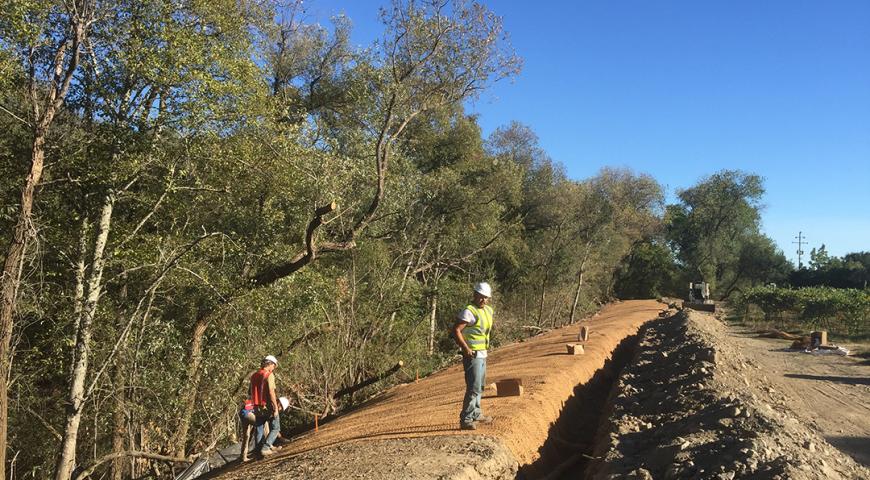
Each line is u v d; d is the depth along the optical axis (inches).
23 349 418.0
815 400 493.0
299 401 621.0
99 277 396.8
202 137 428.8
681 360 528.1
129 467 477.7
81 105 411.8
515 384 382.6
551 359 549.0
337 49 923.4
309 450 327.6
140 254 430.3
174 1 403.5
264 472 289.1
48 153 407.8
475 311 306.3
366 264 736.3
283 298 534.3
